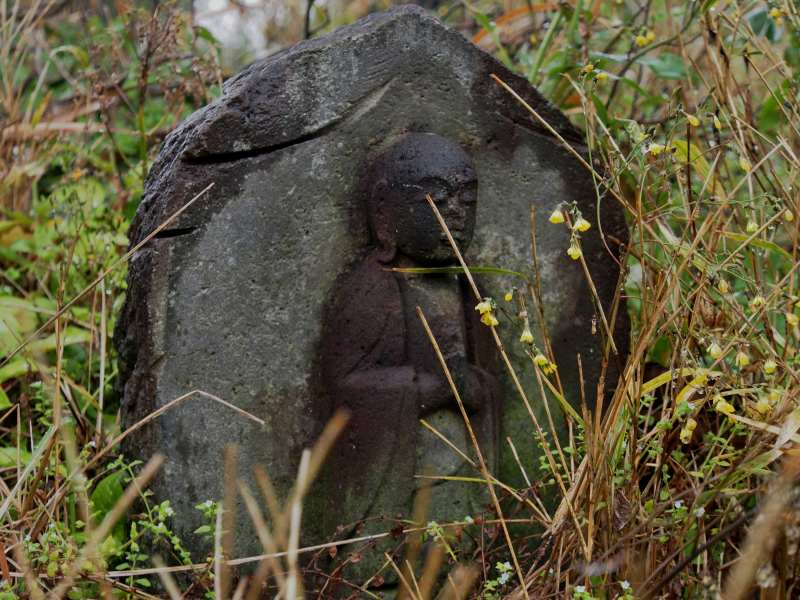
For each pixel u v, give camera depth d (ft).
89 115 14.52
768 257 10.32
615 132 11.14
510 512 9.27
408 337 8.78
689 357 8.59
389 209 8.76
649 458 8.70
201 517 8.62
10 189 14.30
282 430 8.87
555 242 9.68
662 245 8.98
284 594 7.22
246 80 8.92
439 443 8.79
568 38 12.56
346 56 8.96
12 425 11.26
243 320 8.76
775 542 6.75
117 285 11.68
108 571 8.41
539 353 8.03
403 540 8.70
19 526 8.63
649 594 7.13
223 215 8.68
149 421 8.55
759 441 7.80
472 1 18.03
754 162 10.50
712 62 11.16
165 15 15.97
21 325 11.94
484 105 9.43
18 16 17.47
